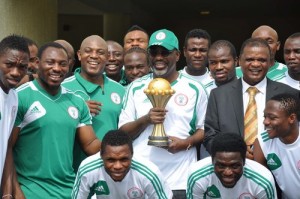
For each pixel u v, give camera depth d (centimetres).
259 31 537
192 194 372
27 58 349
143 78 430
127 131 405
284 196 379
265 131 371
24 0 747
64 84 437
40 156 376
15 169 374
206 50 502
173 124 409
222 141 342
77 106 394
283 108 349
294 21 1528
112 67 525
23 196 369
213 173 358
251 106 399
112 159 346
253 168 355
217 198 367
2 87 347
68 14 1309
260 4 1345
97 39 445
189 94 412
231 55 465
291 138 356
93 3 1131
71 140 388
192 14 1513
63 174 382
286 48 486
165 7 1391
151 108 404
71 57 514
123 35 1280
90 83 439
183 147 404
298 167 360
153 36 414
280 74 502
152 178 359
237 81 411
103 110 430
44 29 791
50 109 380
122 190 365
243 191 360
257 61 401
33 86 384
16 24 738
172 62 414
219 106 402
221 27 1555
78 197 370
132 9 1300
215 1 1307
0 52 344
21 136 378
